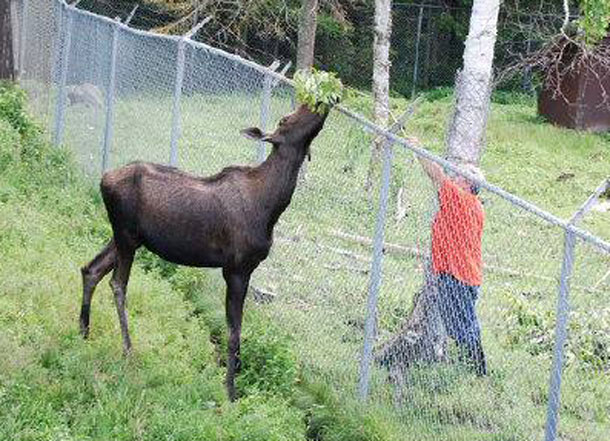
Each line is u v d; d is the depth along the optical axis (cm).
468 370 938
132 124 1477
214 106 1280
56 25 1842
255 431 874
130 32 1458
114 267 1034
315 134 973
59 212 1402
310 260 1117
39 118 1934
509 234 1027
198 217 981
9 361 903
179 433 855
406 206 1035
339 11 2770
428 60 4494
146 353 1007
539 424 877
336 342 1059
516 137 3017
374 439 929
